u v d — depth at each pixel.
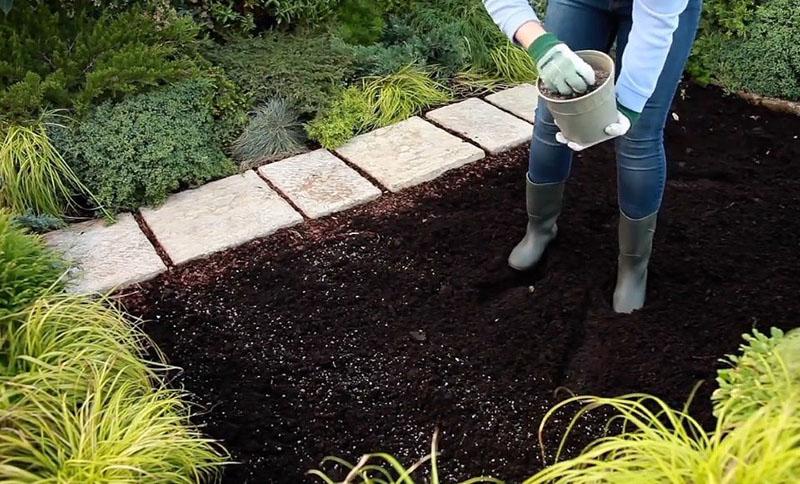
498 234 3.05
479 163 3.49
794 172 3.44
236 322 2.71
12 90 3.24
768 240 2.98
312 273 2.90
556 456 2.11
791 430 1.67
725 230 3.04
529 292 2.76
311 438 2.29
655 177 2.38
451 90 4.05
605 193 3.27
